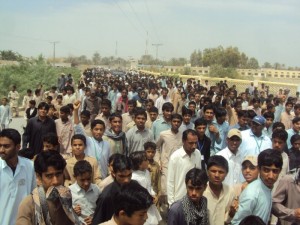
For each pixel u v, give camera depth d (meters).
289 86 29.52
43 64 37.28
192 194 3.95
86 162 5.01
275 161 4.06
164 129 8.62
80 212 4.85
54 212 3.45
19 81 30.70
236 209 4.46
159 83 27.50
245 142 6.91
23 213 3.45
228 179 6.11
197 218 4.01
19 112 23.25
